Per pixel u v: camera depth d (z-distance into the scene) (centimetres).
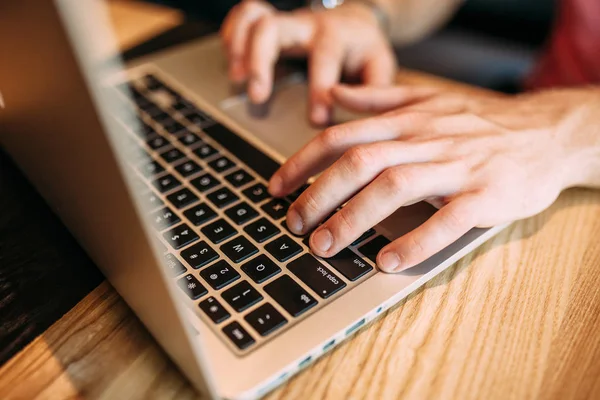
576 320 32
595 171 43
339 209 38
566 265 36
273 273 34
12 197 43
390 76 59
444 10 86
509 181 39
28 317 34
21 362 31
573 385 29
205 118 52
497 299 34
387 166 38
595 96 50
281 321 31
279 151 47
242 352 29
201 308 32
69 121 21
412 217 39
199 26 70
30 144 32
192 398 29
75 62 18
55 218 41
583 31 77
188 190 42
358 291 33
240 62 58
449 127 43
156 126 51
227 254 36
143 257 22
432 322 32
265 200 41
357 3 70
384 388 29
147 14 74
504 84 95
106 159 20
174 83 58
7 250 38
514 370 30
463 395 28
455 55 129
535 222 40
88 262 37
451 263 36
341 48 58
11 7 20
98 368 31
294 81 58
